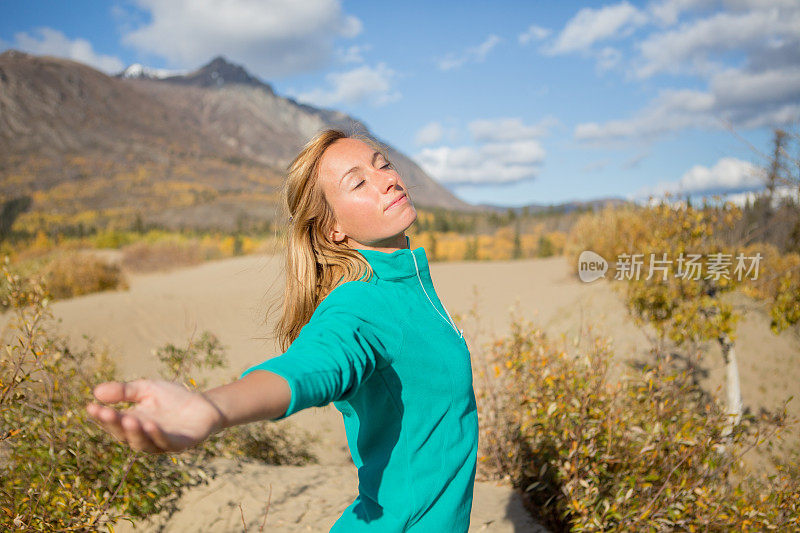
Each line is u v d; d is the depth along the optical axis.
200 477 3.95
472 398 1.21
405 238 1.34
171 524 3.49
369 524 1.11
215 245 37.72
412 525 1.09
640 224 7.44
